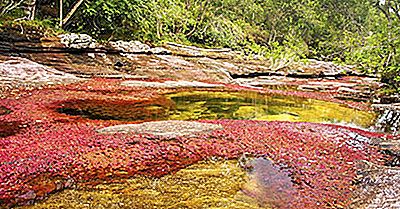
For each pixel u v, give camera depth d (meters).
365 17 36.44
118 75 13.70
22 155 4.93
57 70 12.33
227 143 6.02
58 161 4.85
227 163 5.24
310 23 35.44
